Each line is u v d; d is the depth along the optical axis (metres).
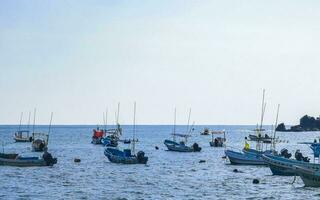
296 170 96.06
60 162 149.25
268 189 93.94
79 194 87.06
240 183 102.94
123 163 143.25
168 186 98.38
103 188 94.81
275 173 115.25
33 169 125.38
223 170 130.25
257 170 129.75
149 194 87.81
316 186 94.56
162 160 162.50
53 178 108.94
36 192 88.75
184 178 112.25
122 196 85.25
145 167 137.12
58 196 84.56
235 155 145.50
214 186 98.44
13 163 129.38
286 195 87.00
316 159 160.50
